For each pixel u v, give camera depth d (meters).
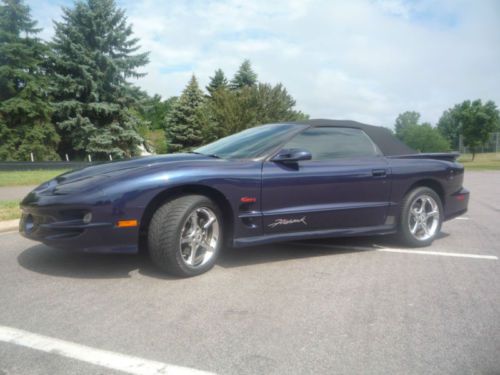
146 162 3.59
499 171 26.20
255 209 3.63
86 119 33.38
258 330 2.44
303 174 3.85
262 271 3.63
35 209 3.22
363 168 4.21
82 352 2.13
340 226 4.14
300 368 2.02
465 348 2.25
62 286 3.14
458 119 56.66
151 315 2.62
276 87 39.66
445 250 4.53
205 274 3.50
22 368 1.97
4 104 32.41
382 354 2.17
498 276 3.58
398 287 3.25
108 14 34.94
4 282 3.21
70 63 32.97
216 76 60.38
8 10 35.16
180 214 3.25
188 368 2.00
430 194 4.71
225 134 38.31
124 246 3.16
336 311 2.75
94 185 3.16
